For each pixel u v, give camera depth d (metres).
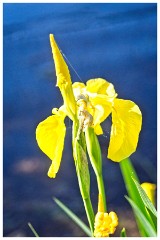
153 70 1.67
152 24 1.78
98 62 1.73
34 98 1.64
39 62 1.73
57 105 1.62
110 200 1.30
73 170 1.41
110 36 1.78
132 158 1.42
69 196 1.35
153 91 1.61
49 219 1.30
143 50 1.73
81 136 0.48
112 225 0.47
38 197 1.36
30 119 1.57
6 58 1.74
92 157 0.49
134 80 1.65
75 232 1.25
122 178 1.34
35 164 1.45
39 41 1.79
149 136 1.48
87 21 1.83
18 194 1.37
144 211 0.54
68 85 0.48
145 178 1.39
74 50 1.77
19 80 1.69
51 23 1.84
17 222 1.30
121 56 1.73
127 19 1.81
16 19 1.84
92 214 0.48
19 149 1.49
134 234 1.17
